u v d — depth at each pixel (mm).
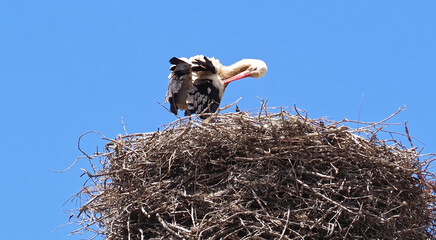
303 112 14078
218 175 13875
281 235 12984
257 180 13633
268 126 13867
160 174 14016
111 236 13953
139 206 13773
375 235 13609
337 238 13406
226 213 13406
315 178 13672
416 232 13984
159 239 13633
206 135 14062
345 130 13867
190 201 13672
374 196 13711
